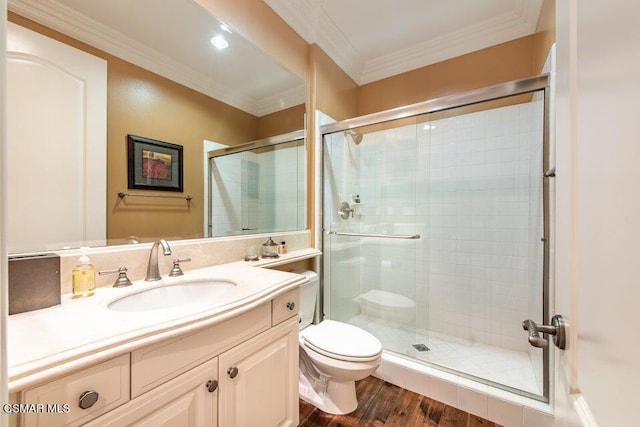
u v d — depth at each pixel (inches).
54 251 34.9
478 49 82.8
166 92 48.7
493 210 80.1
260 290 36.4
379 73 99.4
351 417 55.2
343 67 93.8
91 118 39.0
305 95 78.5
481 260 82.0
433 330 88.2
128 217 43.1
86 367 20.5
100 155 39.9
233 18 57.4
